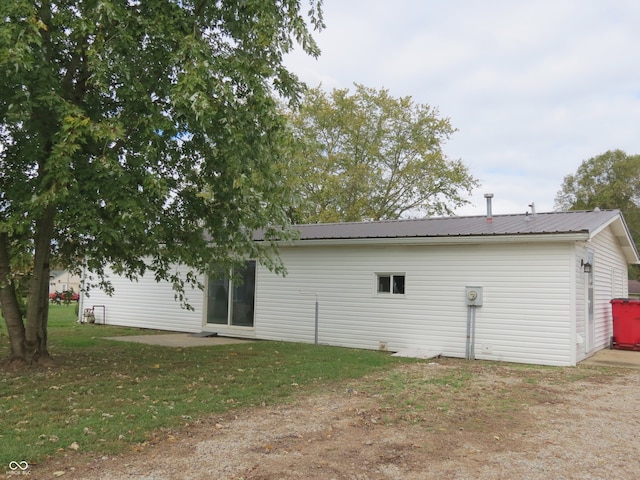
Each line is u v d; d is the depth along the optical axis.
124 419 5.34
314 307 13.17
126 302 16.83
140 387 6.98
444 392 7.11
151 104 7.23
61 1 7.27
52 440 4.58
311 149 8.72
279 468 4.11
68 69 7.68
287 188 8.70
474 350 10.80
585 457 4.50
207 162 8.52
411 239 11.48
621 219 13.02
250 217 9.02
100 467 4.05
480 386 7.59
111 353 10.31
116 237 6.87
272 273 13.93
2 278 8.16
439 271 11.44
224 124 7.21
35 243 8.55
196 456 4.35
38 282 8.46
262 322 13.98
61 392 6.59
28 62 5.87
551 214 12.93
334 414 5.83
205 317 15.09
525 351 10.26
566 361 9.85
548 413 6.05
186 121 7.66
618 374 8.86
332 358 9.97
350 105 33.59
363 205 32.38
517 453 4.59
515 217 13.08
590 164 45.62
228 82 7.38
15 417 5.38
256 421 5.50
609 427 5.46
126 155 7.51
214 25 8.51
